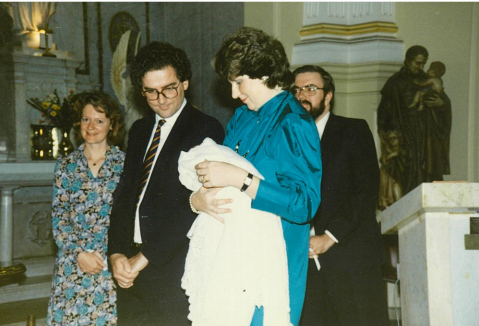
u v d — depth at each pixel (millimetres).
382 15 5621
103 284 2967
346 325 2816
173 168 2617
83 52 7883
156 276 2600
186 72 2672
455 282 2141
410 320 2262
